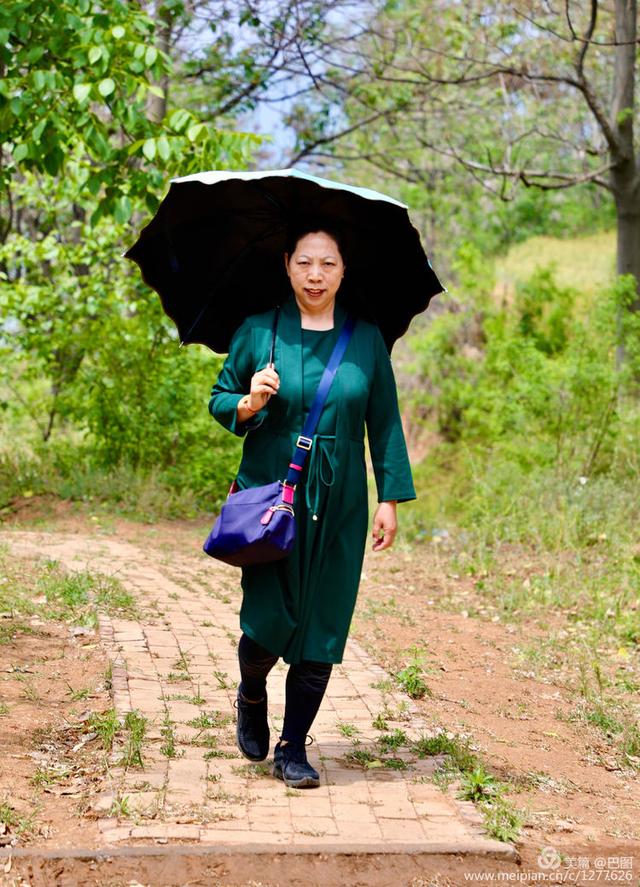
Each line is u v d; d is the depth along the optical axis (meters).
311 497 4.04
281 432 4.07
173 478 12.16
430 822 3.89
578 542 10.25
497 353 15.15
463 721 5.44
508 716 5.73
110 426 12.52
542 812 4.25
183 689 5.33
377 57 15.41
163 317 12.35
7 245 13.34
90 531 10.25
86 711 4.89
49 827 3.64
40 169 8.70
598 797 4.61
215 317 4.58
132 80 8.34
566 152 21.20
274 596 4.03
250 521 3.91
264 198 4.20
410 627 7.53
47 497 11.75
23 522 10.70
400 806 4.03
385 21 15.66
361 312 4.50
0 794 3.87
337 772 4.39
